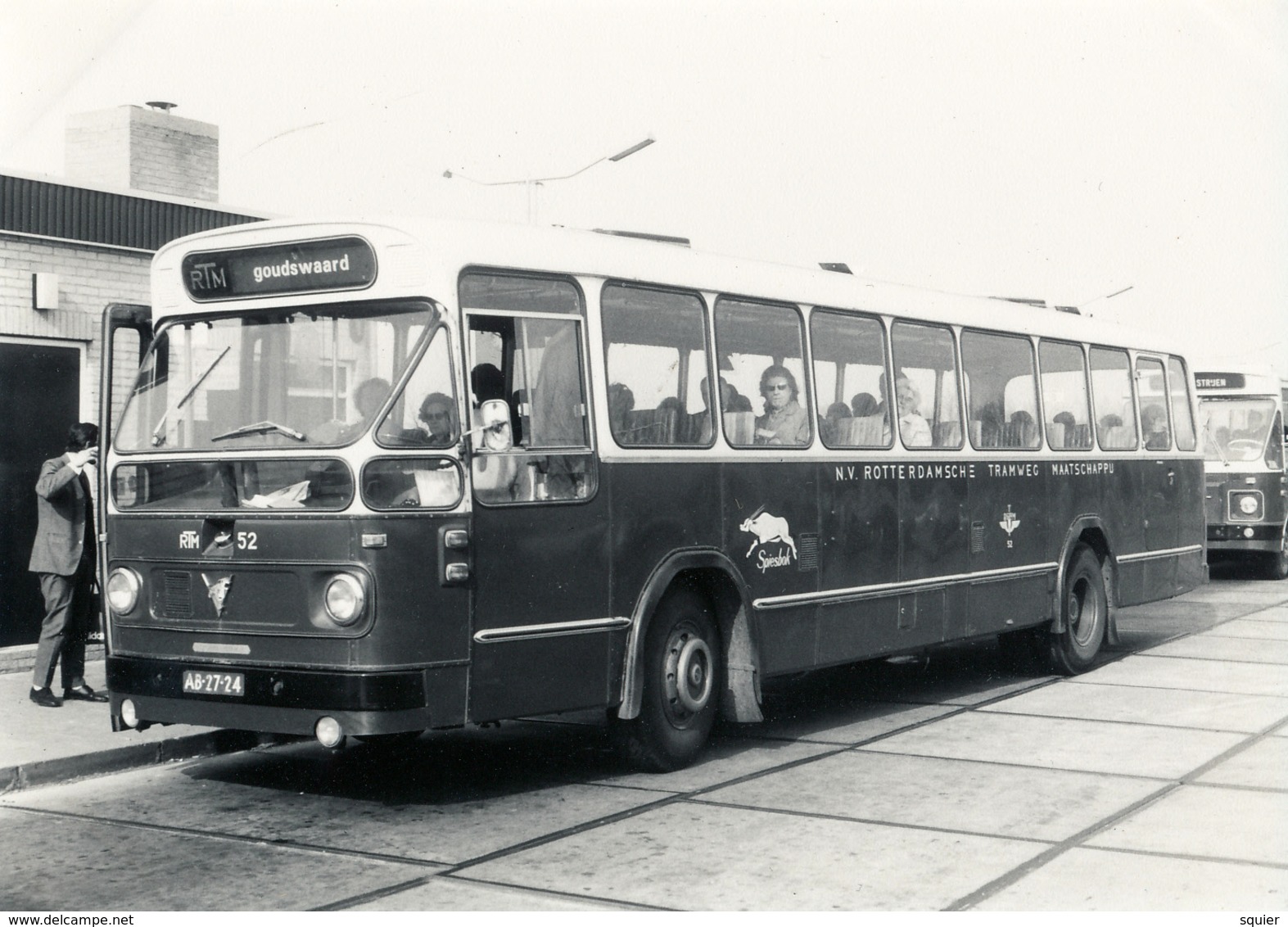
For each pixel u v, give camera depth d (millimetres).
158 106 14984
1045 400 13289
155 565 8070
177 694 7938
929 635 11477
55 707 10469
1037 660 13297
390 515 7402
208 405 8125
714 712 9398
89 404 12508
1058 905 6117
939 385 11867
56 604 10492
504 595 7840
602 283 8641
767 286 10055
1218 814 7801
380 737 10102
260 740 10109
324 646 7461
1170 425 15516
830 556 10406
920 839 7266
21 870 6746
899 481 11188
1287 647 15016
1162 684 12664
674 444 9070
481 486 7742
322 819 7797
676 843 7199
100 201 12461
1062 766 9117
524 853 7023
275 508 7641
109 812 7969
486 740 10344
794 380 10250
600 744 10164
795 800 8195
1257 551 23562
